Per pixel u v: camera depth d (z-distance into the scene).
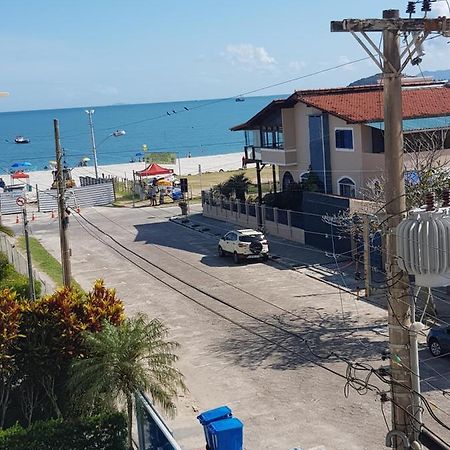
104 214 56.47
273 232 41.88
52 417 17.11
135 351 15.70
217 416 13.52
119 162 124.38
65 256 24.52
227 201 48.22
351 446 15.37
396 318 9.92
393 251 9.88
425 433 10.13
